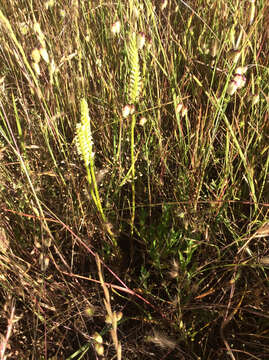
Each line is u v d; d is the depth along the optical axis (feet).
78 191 1.42
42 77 1.80
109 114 1.76
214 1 1.99
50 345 1.27
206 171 1.64
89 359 1.26
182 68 1.93
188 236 1.37
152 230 1.47
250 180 1.24
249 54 1.85
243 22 1.68
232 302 1.23
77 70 1.93
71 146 1.63
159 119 1.56
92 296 1.37
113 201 1.54
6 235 1.36
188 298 1.23
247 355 1.19
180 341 1.21
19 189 1.49
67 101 1.75
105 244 1.46
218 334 1.26
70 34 1.92
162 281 1.37
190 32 1.82
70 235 1.51
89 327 1.35
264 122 1.47
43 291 1.26
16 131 1.67
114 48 1.84
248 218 1.47
